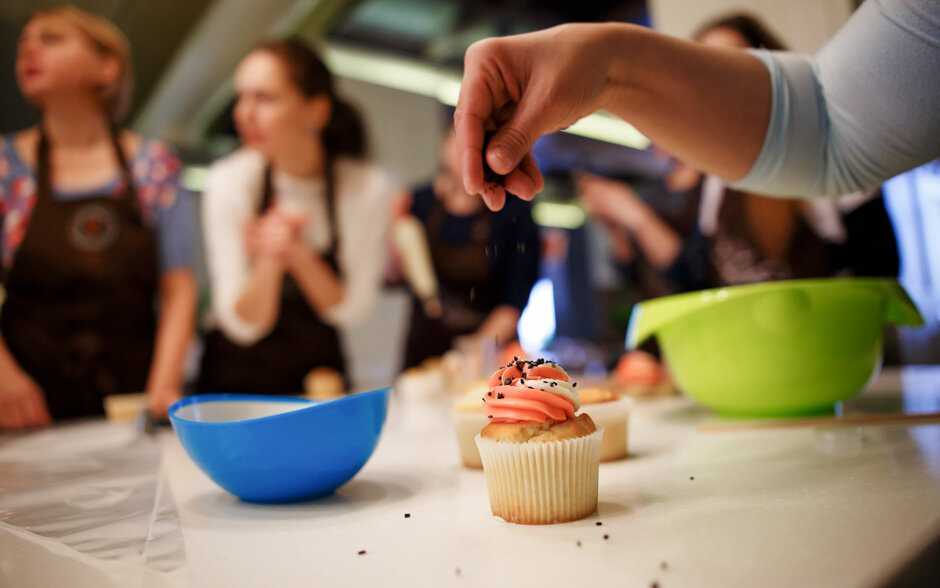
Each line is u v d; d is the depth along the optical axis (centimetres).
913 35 34
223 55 181
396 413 80
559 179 289
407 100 258
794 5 115
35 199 98
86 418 94
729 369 55
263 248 119
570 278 418
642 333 61
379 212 139
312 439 37
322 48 193
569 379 37
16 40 170
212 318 133
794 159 41
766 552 26
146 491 42
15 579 28
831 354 53
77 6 156
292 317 126
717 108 39
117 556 30
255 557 29
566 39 35
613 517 32
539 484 31
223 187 130
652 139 42
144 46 168
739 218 101
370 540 31
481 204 134
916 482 33
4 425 83
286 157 129
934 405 57
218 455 37
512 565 26
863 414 55
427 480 43
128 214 102
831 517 29
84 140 101
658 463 44
